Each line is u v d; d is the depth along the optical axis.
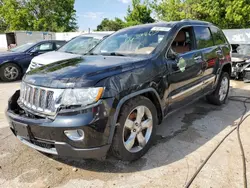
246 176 2.58
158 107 3.17
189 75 3.72
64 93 2.38
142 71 2.87
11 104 2.95
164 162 2.88
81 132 2.34
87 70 2.60
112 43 3.97
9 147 3.28
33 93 2.61
